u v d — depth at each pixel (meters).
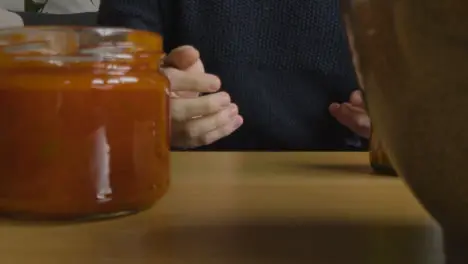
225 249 0.35
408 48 0.28
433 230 0.38
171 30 1.25
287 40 1.22
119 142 0.40
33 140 0.40
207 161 0.62
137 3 1.23
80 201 0.40
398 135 0.30
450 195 0.30
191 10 1.22
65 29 0.41
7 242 0.36
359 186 0.50
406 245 0.36
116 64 0.41
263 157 0.65
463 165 0.29
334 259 0.34
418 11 0.28
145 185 0.42
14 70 0.40
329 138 1.20
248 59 1.21
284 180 0.53
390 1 0.29
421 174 0.30
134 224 0.40
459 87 0.28
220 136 0.91
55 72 0.40
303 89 1.21
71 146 0.40
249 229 0.38
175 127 0.89
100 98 0.40
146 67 0.43
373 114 0.31
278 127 1.18
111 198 0.40
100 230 0.38
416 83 0.29
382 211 0.42
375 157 0.56
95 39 0.41
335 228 0.39
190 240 0.37
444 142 0.29
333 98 1.22
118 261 0.33
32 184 0.40
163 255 0.34
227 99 0.90
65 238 0.37
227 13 1.21
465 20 0.27
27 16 1.82
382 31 0.29
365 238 0.37
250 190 0.49
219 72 1.21
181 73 0.85
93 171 0.40
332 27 1.22
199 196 0.47
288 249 0.35
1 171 0.40
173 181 0.52
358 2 0.30
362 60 0.31
